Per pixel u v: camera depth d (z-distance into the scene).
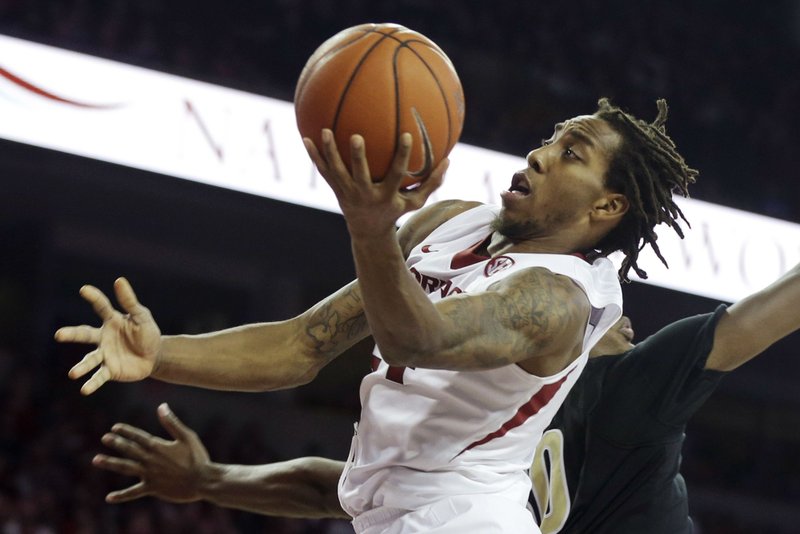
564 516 4.49
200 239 15.84
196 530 13.72
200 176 12.23
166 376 3.67
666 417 4.36
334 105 2.93
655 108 19.02
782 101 20.53
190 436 4.36
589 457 4.47
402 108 2.92
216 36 16.64
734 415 20.52
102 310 3.24
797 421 20.66
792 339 19.14
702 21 21.38
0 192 14.73
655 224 3.78
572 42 19.67
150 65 12.22
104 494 13.47
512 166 13.66
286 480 4.35
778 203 18.56
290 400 18.00
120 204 14.98
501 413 3.44
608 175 3.64
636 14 20.62
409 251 3.93
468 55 18.42
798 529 19.06
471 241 3.75
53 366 16.02
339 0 17.86
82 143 11.72
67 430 14.23
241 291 17.95
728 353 4.27
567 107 18.47
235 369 3.74
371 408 3.57
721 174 18.62
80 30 15.30
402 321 2.83
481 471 3.47
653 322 16.69
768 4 21.98
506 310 3.07
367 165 2.76
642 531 4.46
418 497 3.45
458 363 2.97
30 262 16.36
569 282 3.32
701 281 14.05
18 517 12.00
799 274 4.27
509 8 19.52
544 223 3.63
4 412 14.00
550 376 3.36
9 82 11.44
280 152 12.72
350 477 3.63
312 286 18.22
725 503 18.66
